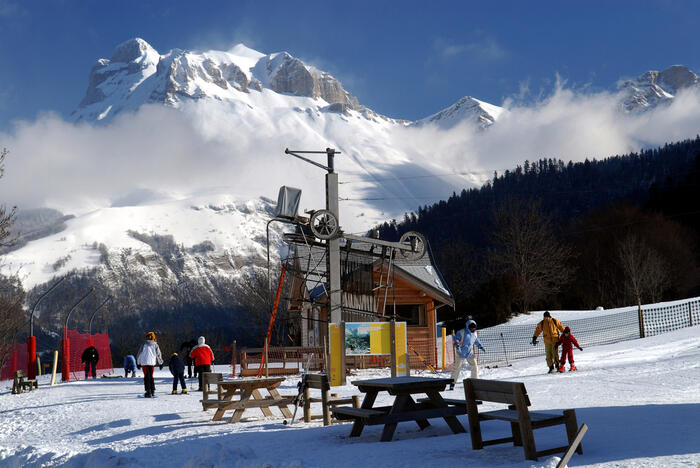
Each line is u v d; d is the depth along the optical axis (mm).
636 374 18703
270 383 14148
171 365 22188
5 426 17188
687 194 87875
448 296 29938
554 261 63062
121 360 96750
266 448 9828
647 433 8891
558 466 7152
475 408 8703
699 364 19891
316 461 8406
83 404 20031
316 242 25922
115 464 9719
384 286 26250
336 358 22875
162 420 14750
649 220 76188
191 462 8922
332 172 25469
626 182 163375
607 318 39469
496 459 7914
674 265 69938
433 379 10539
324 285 27469
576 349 30578
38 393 26234
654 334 33000
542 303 58781
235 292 69938
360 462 8164
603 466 7000
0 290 41625
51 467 10523
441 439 9859
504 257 63719
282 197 25188
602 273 73125
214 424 13547
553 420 7922
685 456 7148
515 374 23578
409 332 30391
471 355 20328
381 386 10203
